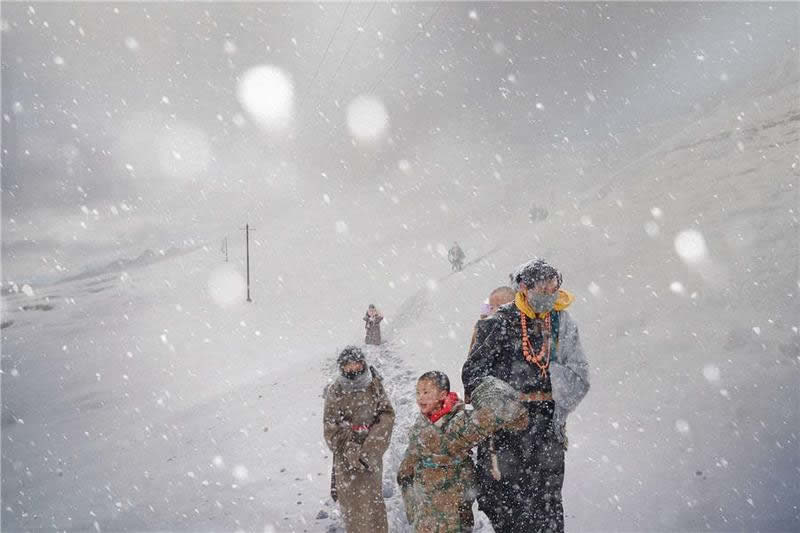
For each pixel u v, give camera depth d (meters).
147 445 11.53
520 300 3.42
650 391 6.66
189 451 9.88
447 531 3.26
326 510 5.85
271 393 13.21
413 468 3.47
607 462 5.27
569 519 4.44
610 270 12.01
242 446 9.14
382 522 4.34
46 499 9.44
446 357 11.57
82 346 40.69
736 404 5.75
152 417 15.53
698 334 7.66
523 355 3.38
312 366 15.97
